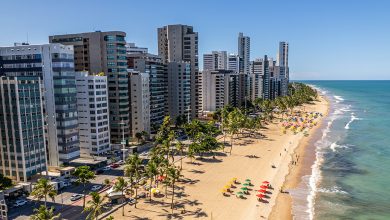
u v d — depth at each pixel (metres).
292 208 102.00
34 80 112.44
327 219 95.38
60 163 132.00
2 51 134.62
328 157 162.12
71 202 99.62
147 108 188.50
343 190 117.38
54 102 129.38
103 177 123.12
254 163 148.62
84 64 174.62
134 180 116.31
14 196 101.31
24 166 109.31
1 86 107.88
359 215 98.06
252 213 97.62
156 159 112.50
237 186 118.00
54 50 127.06
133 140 178.75
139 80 180.62
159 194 109.25
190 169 137.75
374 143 192.88
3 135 110.31
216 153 165.50
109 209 95.94
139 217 92.25
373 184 123.50
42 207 72.12
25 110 109.31
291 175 133.62
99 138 147.88
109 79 170.75
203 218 92.94
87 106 145.62
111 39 168.00
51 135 131.38
